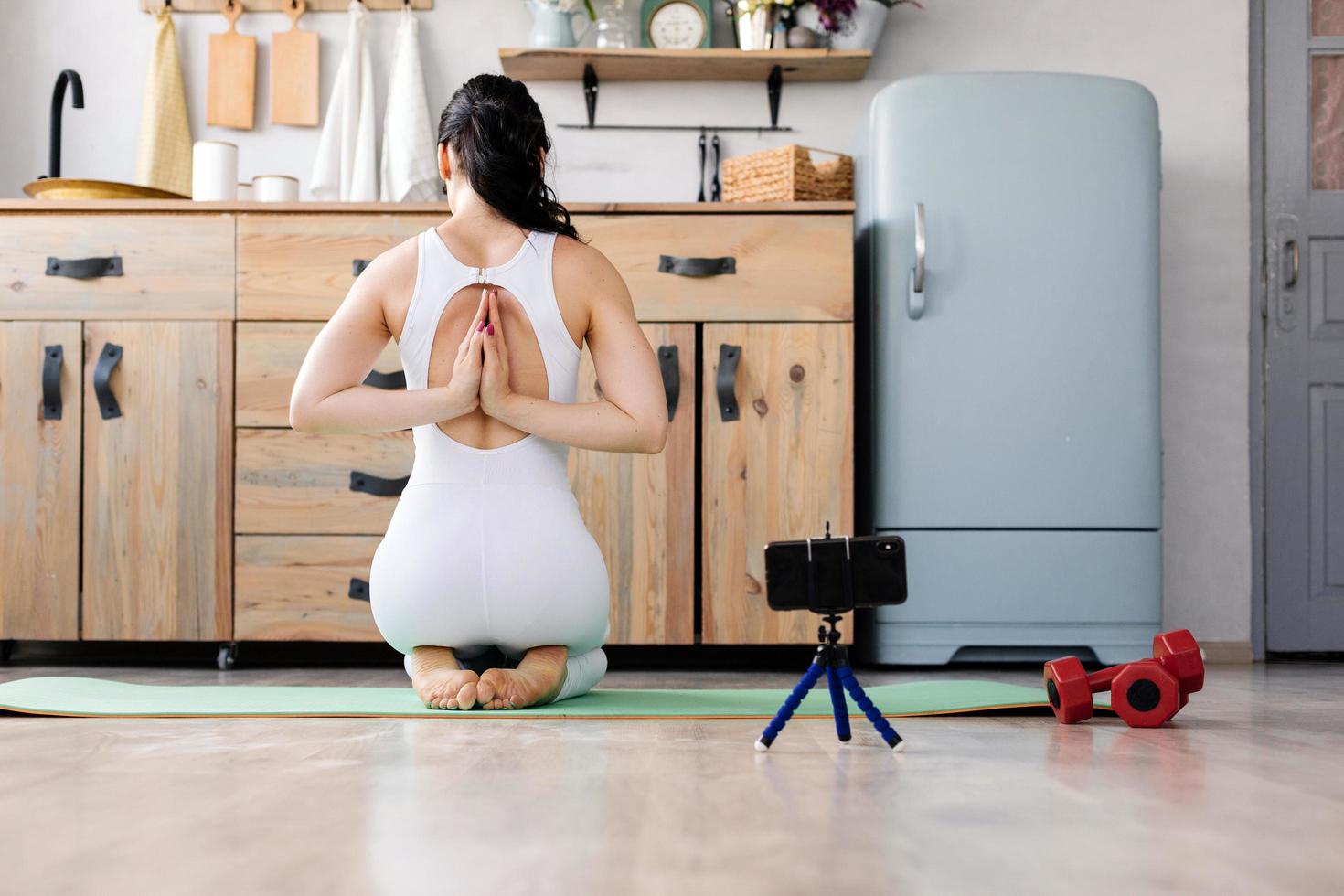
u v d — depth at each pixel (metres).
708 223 2.71
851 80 3.26
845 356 2.70
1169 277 3.29
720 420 2.70
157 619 2.67
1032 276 2.76
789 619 2.69
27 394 2.69
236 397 2.68
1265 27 3.34
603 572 1.72
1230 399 3.28
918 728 1.49
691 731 1.44
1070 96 2.78
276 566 2.67
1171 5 3.29
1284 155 3.33
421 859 0.75
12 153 3.26
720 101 3.27
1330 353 3.32
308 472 2.67
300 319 2.69
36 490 2.68
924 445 2.75
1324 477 3.31
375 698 1.80
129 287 2.69
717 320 2.70
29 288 2.69
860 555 1.27
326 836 0.82
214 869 0.72
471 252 1.67
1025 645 2.75
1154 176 2.81
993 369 2.75
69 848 0.78
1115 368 2.77
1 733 1.41
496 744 1.30
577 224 2.71
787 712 1.25
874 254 2.79
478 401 1.63
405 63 3.20
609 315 1.69
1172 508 3.28
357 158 3.20
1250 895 0.67
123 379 2.69
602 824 0.86
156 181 3.19
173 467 2.68
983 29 3.28
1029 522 2.75
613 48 3.08
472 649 1.72
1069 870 0.72
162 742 1.32
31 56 3.26
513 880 0.70
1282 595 3.31
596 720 1.55
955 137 2.77
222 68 3.24
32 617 2.68
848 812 0.91
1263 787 1.03
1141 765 1.16
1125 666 1.56
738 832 0.83
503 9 3.25
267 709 1.60
